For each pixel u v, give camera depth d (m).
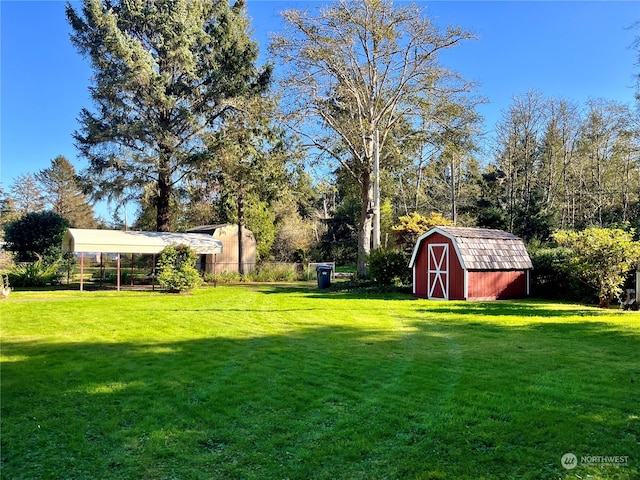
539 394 5.36
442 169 37.09
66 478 3.53
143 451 3.99
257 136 28.30
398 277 20.97
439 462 3.73
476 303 15.52
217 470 3.64
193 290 21.00
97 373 6.37
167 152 26.08
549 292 18.06
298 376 6.23
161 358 7.28
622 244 12.95
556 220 29.94
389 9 20.89
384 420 4.62
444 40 21.42
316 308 13.96
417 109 23.69
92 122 25.06
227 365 6.83
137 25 25.75
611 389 5.54
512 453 3.86
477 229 18.70
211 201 29.95
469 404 5.04
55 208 58.53
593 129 34.38
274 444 4.11
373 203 23.98
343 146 24.64
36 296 17.88
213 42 28.06
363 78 22.83
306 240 42.31
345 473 3.57
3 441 4.19
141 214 38.84
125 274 26.66
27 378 6.11
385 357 7.35
